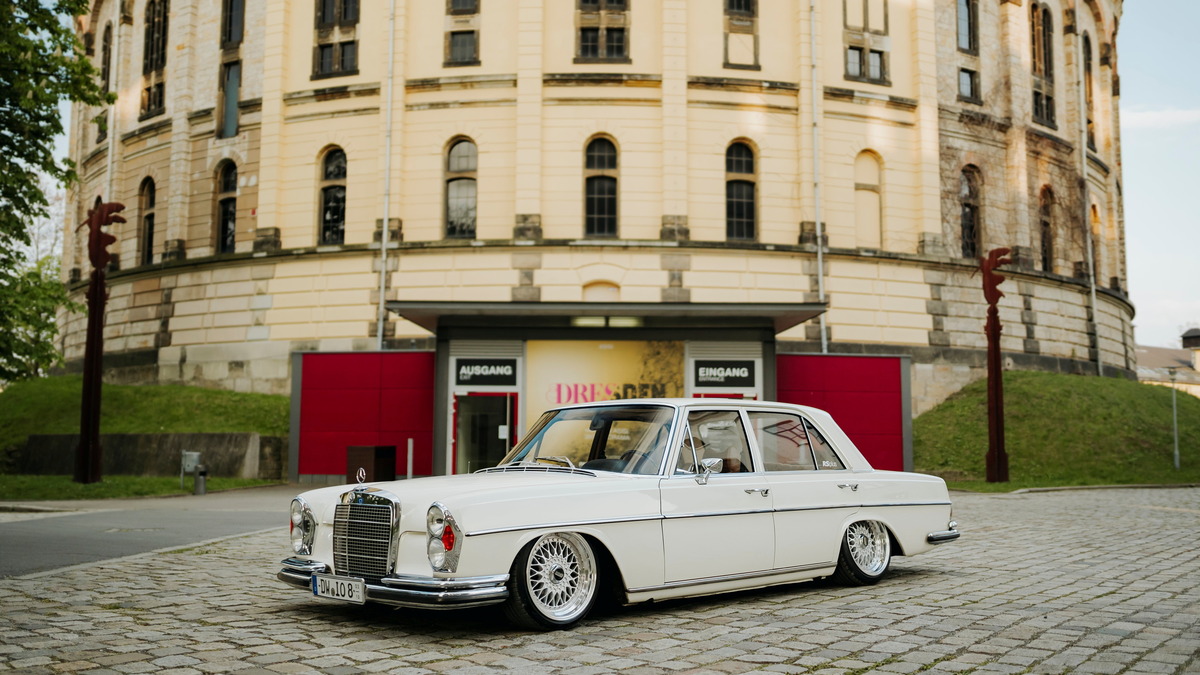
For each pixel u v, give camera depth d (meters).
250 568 9.10
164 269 32.25
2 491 20.31
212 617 6.52
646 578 6.39
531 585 5.92
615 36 29.70
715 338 21.98
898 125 31.69
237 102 32.00
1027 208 34.41
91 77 22.12
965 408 29.56
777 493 7.21
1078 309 36.12
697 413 7.09
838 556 7.62
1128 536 11.96
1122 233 44.03
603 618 6.41
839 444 8.01
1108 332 38.56
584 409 7.43
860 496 7.81
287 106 30.70
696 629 5.99
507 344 22.00
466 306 21.11
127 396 28.72
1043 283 34.53
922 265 31.23
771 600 7.12
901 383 25.02
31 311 22.33
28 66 20.09
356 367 24.47
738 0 30.39
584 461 7.03
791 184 30.14
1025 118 35.00
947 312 31.44
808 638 5.67
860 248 30.25
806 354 24.83
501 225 28.94
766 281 29.28
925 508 8.33
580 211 28.78
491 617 6.45
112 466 24.83
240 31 32.72
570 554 6.16
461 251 28.67
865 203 31.09
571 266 28.41
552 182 28.89
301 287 29.75
